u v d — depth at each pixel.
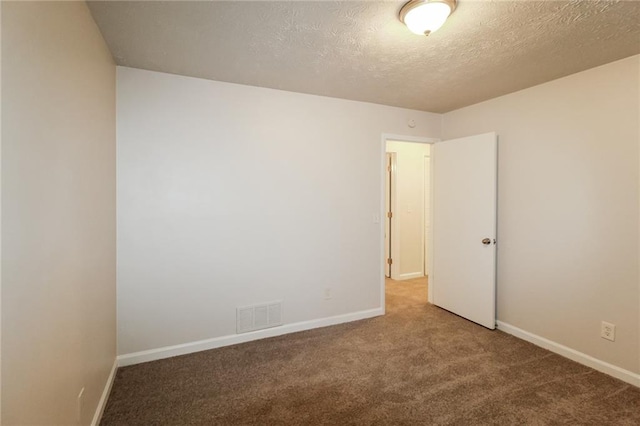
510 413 1.93
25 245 0.99
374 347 2.79
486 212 3.20
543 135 2.78
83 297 1.56
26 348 0.99
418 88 2.94
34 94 1.05
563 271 2.65
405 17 1.70
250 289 2.92
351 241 3.39
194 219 2.68
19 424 0.95
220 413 1.93
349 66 2.43
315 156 3.18
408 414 1.92
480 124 3.38
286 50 2.17
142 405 2.00
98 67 1.86
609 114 2.35
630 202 2.25
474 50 2.16
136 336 2.51
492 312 3.15
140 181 2.50
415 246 5.21
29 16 1.01
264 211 2.96
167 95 2.57
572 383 2.25
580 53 2.20
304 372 2.38
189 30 1.91
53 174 1.20
